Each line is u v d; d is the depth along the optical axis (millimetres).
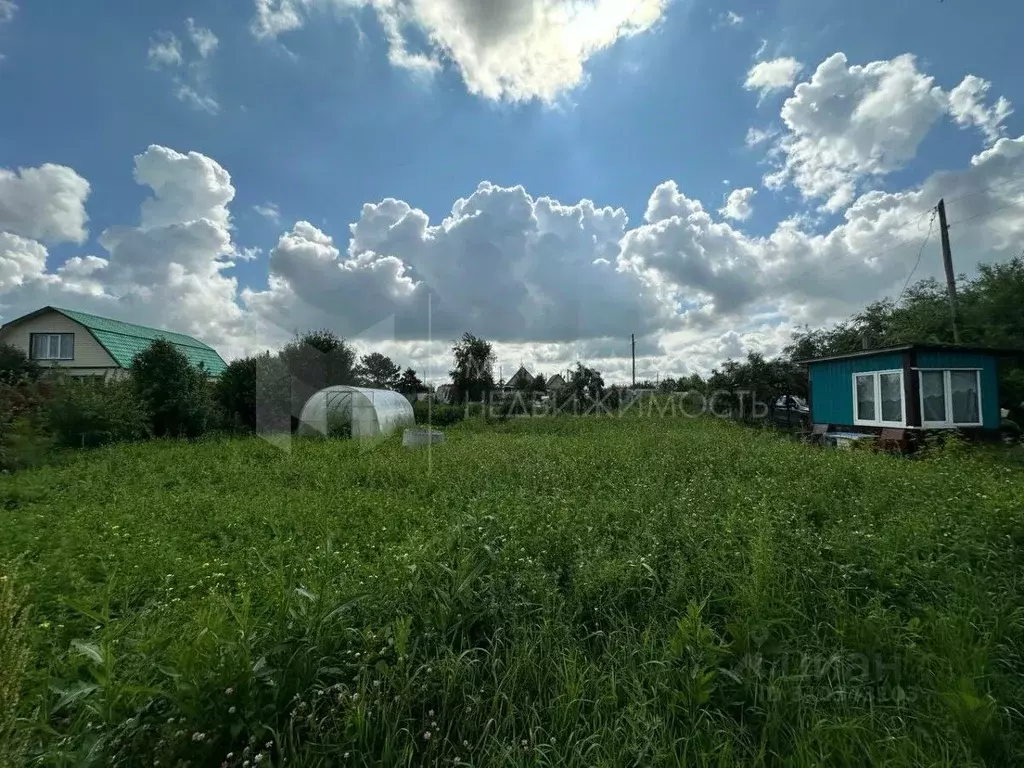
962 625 2660
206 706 1879
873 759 1938
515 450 9273
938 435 9555
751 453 8055
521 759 1938
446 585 2854
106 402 12305
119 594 3189
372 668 2252
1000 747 2020
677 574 3170
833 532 3744
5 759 1660
